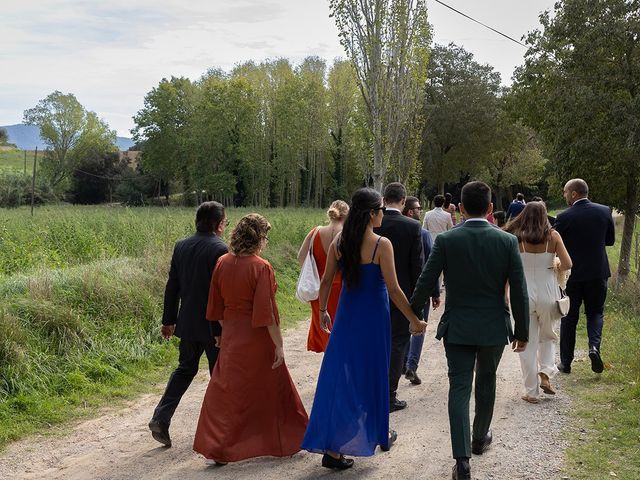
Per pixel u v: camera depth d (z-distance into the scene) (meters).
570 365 7.29
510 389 6.70
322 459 4.67
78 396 6.44
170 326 5.30
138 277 9.52
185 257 5.16
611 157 18.67
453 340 4.41
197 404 6.34
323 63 69.88
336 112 63.91
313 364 7.91
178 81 71.81
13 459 4.92
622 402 5.93
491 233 4.46
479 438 4.82
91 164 80.94
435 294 6.52
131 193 77.06
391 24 26.19
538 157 58.88
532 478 4.38
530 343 6.18
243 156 63.38
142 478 4.53
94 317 8.23
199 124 64.56
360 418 4.48
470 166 57.00
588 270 6.95
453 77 56.28
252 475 4.55
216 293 4.86
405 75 26.59
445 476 4.51
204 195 67.19
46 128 83.31
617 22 18.27
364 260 4.63
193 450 5.01
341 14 26.34
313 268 6.49
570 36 19.58
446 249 4.47
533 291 6.18
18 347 6.65
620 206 20.75
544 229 6.18
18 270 10.84
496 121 54.50
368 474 4.55
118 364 7.38
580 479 4.31
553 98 19.80
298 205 66.12
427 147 55.41
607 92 18.62
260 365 4.75
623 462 4.57
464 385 4.43
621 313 10.32
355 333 4.61
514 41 17.34
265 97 67.50
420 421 5.75
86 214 18.22
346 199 65.50
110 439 5.38
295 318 10.89
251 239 4.79
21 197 58.28
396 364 5.99
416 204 7.92
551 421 5.57
